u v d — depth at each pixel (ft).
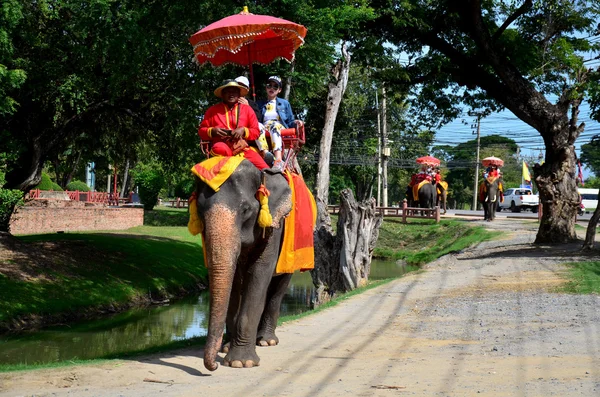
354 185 227.40
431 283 49.11
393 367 22.38
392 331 30.71
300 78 60.34
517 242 79.87
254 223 21.97
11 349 45.55
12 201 69.36
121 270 72.64
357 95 171.53
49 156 83.35
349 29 69.51
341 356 24.99
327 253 56.18
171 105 68.08
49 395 19.01
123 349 45.42
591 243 61.05
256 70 59.67
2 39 51.34
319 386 19.84
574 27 74.64
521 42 73.82
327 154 60.85
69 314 57.93
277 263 25.17
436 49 76.84
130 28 57.98
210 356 19.35
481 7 77.00
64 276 65.36
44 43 64.39
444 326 31.45
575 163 73.26
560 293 40.22
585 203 206.69
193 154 71.10
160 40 62.13
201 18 59.16
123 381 20.99
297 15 57.26
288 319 35.14
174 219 148.66
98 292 63.98
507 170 283.18
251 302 23.73
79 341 48.60
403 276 55.62
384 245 116.16
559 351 23.94
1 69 50.67
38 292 59.52
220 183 21.03
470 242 89.25
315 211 29.86
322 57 59.98
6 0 51.31
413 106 89.10
